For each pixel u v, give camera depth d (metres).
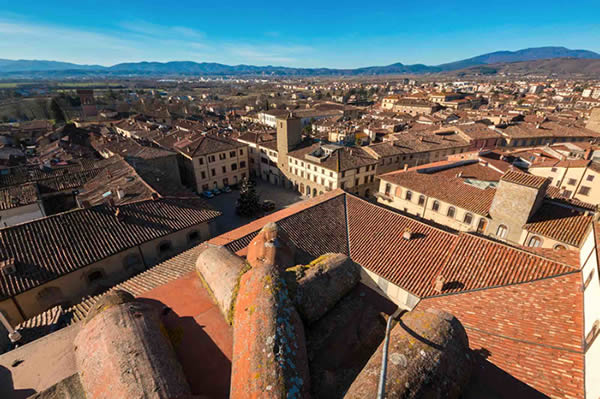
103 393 4.74
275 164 67.94
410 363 5.04
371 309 7.42
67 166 48.56
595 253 13.69
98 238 24.84
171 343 6.41
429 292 18.00
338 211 26.53
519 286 16.11
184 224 29.17
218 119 144.88
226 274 8.32
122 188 34.53
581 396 9.48
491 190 34.16
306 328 6.62
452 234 21.58
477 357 10.06
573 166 40.41
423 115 112.75
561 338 12.23
